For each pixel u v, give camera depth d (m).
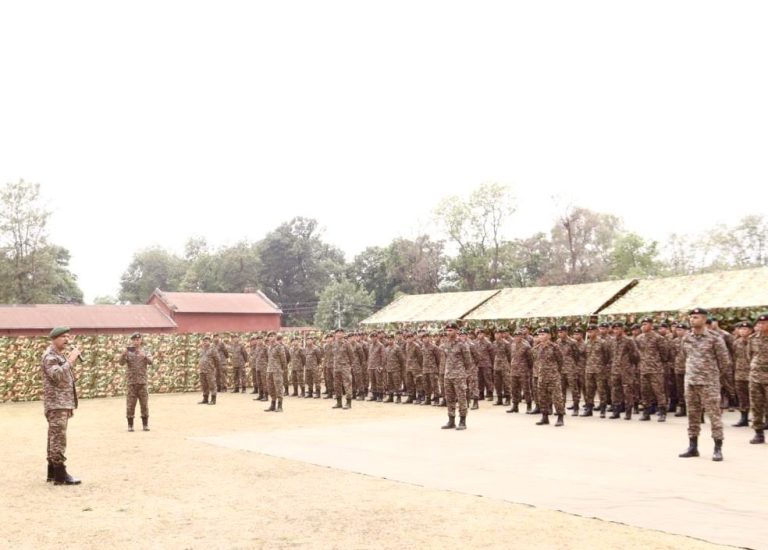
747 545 6.49
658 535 6.93
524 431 15.30
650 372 17.23
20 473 11.23
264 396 26.11
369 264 90.31
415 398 24.02
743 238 61.69
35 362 27.36
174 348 30.78
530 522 7.54
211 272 97.69
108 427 17.53
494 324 27.12
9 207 66.62
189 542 7.05
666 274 60.78
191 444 14.15
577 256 67.56
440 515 7.95
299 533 7.31
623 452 12.16
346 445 13.52
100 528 7.68
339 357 21.97
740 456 11.59
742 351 15.98
